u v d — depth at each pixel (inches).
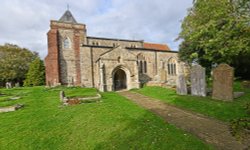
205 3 728.3
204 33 749.3
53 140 296.0
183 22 1011.9
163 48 1790.1
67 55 1334.9
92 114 411.5
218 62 890.7
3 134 339.3
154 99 603.2
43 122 389.7
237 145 238.4
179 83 647.8
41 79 1932.8
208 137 266.7
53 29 1311.5
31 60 2257.6
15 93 959.6
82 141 282.8
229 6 616.7
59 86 1162.6
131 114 399.2
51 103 611.2
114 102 563.2
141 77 1358.3
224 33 636.7
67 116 418.0
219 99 494.0
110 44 1518.2
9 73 1963.6
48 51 1285.7
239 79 960.3
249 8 585.6
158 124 322.7
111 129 314.2
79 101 573.0
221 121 334.0
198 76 578.2
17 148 279.0
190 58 1103.6
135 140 264.2
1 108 526.3
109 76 1030.4
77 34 1378.0
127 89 1074.7
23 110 529.7
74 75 1333.7
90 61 1232.2
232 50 652.1
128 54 1084.5
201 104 455.2
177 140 252.8
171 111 425.1
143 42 1690.5
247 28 564.1
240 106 402.3
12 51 2123.5
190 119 356.8
